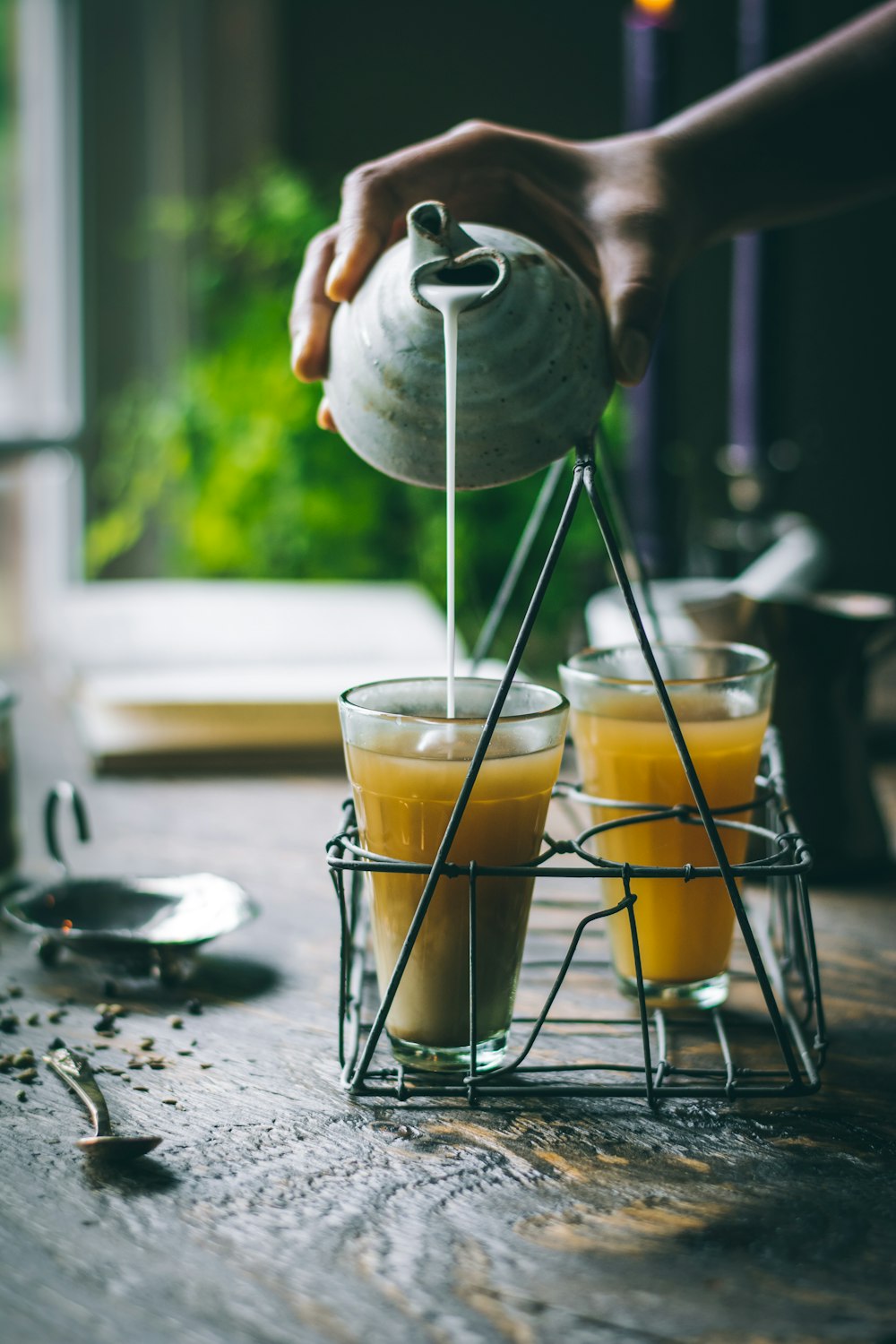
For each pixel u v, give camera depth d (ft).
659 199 2.01
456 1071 1.80
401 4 5.95
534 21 6.06
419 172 1.95
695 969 2.00
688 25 6.09
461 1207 1.51
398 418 1.70
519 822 1.72
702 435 6.32
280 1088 1.80
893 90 2.30
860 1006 2.07
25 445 5.60
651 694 1.93
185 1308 1.31
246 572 5.00
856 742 2.62
